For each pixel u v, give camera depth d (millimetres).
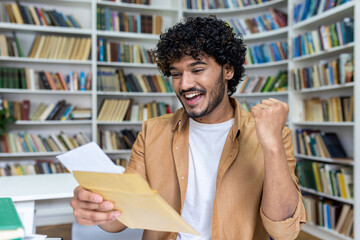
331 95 3207
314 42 3061
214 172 1030
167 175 1100
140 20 3787
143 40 3965
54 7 3734
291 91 3402
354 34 2584
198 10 3896
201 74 947
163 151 1127
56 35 3666
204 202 1012
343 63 2719
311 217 3064
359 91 2527
